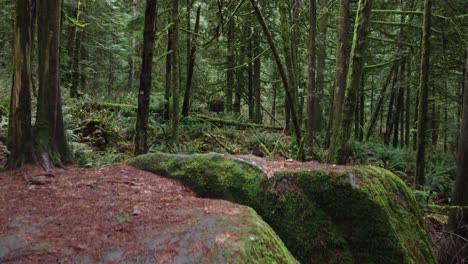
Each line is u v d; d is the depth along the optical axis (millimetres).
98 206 3316
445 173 11148
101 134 8836
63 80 13547
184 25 13273
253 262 2201
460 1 11039
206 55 17375
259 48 17344
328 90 17062
